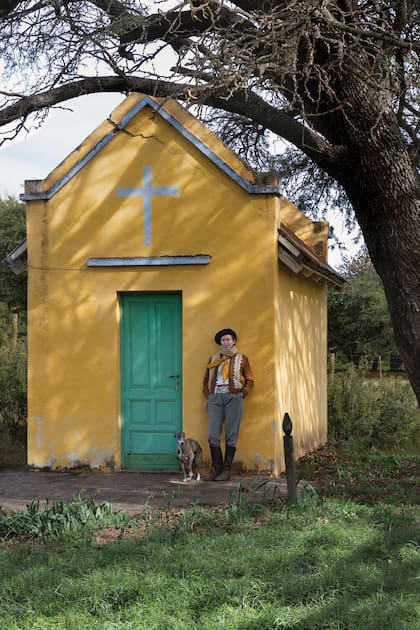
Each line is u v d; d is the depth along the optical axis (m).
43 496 9.39
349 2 9.41
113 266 11.15
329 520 7.54
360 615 5.16
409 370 9.49
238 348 10.77
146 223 11.09
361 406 15.61
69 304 11.26
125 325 11.32
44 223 11.34
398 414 15.44
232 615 5.21
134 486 9.94
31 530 7.30
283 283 11.47
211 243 10.92
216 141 10.87
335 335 34.81
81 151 11.23
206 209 10.95
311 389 13.63
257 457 10.61
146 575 5.95
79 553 6.61
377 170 9.35
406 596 5.46
